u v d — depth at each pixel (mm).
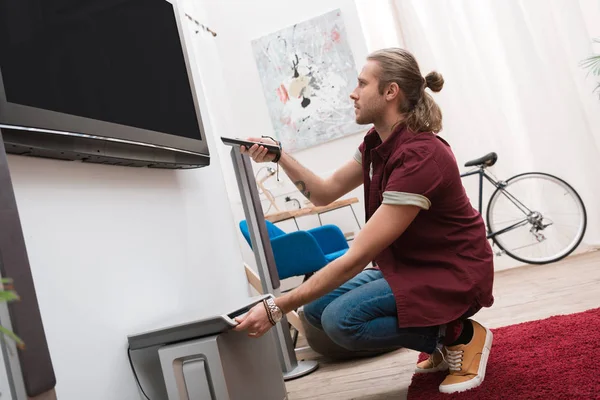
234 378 1425
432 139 1685
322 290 1517
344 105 4598
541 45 4152
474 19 4289
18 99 1219
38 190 1324
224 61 4805
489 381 1646
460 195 1716
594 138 4094
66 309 1318
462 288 1646
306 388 2191
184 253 1935
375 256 1694
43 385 953
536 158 4180
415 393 1733
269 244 2445
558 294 2842
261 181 4449
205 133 2299
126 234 1626
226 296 2174
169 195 1946
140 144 1647
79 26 1499
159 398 1477
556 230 4145
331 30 4617
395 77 1739
